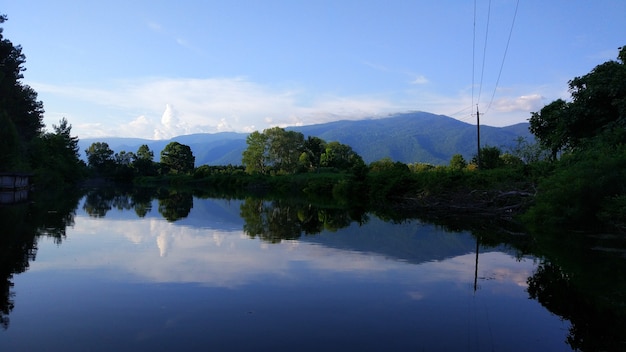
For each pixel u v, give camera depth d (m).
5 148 44.59
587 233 17.58
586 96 24.34
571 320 7.30
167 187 83.44
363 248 13.95
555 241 15.62
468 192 27.86
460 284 9.55
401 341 6.32
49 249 13.02
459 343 6.27
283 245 14.32
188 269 10.58
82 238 15.24
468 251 13.66
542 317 7.46
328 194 54.72
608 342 6.41
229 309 7.59
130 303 7.87
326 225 20.53
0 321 6.90
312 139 94.12
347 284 9.39
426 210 29.30
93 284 9.12
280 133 92.81
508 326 7.02
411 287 9.26
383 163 56.47
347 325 6.90
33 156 58.69
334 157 85.56
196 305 7.80
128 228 18.22
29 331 6.48
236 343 6.11
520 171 26.73
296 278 9.84
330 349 5.96
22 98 54.59
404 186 33.84
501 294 8.80
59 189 60.28
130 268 10.61
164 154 126.00
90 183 102.06
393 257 12.51
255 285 9.19
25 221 19.86
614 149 19.11
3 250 12.73
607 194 17.17
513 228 19.53
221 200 40.75
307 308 7.73
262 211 28.41
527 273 10.67
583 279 10.06
